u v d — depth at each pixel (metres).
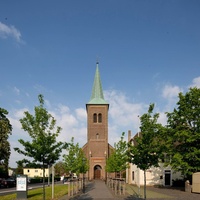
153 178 48.91
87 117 81.06
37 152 19.33
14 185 50.50
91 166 77.75
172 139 39.03
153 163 23.25
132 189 40.28
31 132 19.61
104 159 78.12
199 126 38.34
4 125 47.19
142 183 49.03
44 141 19.47
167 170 49.03
